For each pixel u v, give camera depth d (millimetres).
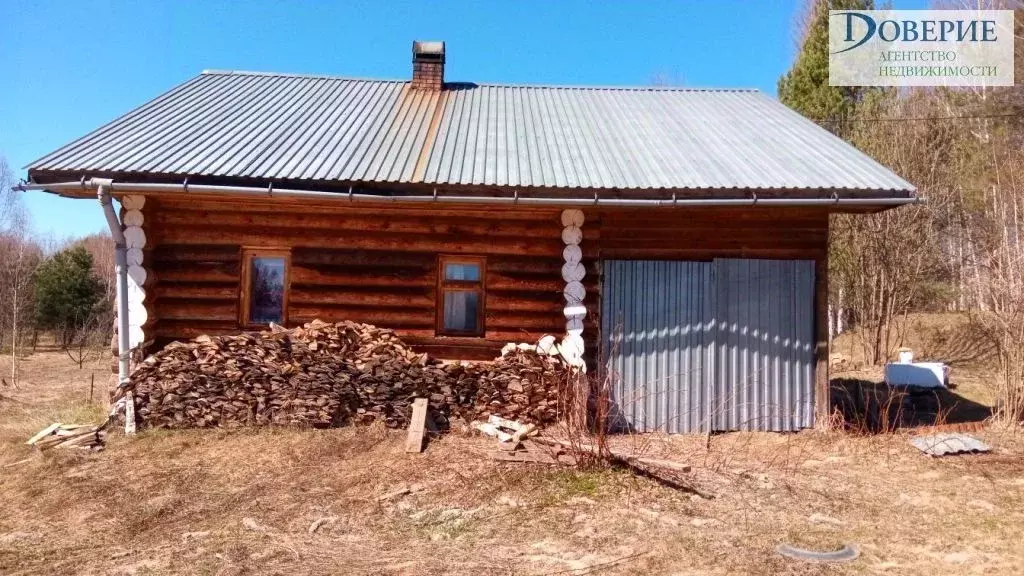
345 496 5941
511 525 5293
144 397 7625
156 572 4531
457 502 5777
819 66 22469
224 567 4574
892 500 5926
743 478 6469
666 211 8352
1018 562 4609
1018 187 12766
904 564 4582
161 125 8789
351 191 7352
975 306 17141
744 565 4523
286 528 5305
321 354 7715
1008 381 9008
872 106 18688
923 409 10367
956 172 17500
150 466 6652
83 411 9344
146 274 7910
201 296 8125
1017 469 6879
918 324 17797
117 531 5277
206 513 5617
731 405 8406
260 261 8305
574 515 5445
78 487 6160
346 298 8172
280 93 10852
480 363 7980
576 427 7441
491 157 8367
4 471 6684
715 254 8406
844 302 18391
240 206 8133
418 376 7723
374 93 11359
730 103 11469
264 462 6715
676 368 8398
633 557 4660
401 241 8219
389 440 7285
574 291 8078
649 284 8398
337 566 4590
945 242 17875
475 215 8227
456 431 7555
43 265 23484
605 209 8156
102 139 8141
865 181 7625
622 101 11562
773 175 7828
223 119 9273
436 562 4637
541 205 7613
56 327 22734
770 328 8453
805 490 6156
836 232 17047
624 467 6445
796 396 8461
